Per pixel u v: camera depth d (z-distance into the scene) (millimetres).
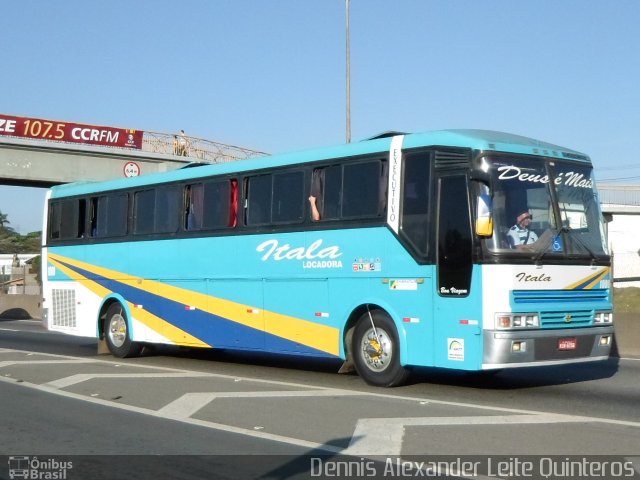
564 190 11797
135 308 16828
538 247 11219
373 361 12312
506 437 8633
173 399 11547
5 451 8656
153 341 16344
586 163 12273
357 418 9789
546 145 11984
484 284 10836
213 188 15141
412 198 11773
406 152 11922
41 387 13086
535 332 11000
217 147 41094
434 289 11383
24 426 9922
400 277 11820
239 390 12156
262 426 9586
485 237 10867
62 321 18828
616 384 12672
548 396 11461
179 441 8961
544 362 11102
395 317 11867
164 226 16188
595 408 10477
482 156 11039
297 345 13344
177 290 15758
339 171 12859
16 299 37438
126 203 17219
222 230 14836
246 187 14484
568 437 8602
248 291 14258
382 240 12094
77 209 18594
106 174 38656
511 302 10852
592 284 11812
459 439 8594
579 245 11727
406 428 9148
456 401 11016
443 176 11406
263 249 14008
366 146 12500
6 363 16016
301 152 13547
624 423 9312
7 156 36156
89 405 11328
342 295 12648
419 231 11625
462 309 11047
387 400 10992
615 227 42938
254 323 14109
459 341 11055
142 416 10445
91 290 18000
